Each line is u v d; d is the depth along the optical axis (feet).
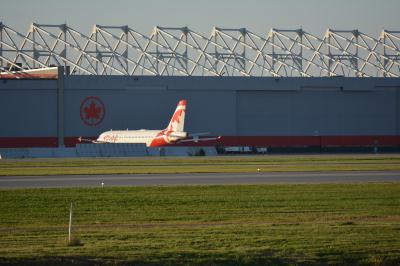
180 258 280.92
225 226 359.66
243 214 413.18
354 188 552.82
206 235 327.88
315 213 416.67
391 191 531.50
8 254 280.10
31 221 389.80
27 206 449.89
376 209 433.07
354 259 286.05
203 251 291.79
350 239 317.83
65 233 341.41
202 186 567.59
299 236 324.60
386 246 304.09
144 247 298.35
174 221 386.93
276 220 386.93
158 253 287.07
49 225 375.66
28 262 268.41
